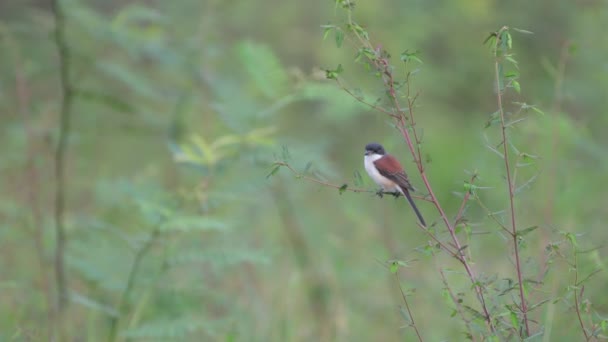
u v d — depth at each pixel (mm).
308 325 11672
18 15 19531
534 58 21531
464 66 23125
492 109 22078
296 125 19906
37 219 10445
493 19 23094
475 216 13688
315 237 13336
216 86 12945
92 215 12531
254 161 10406
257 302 11680
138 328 8656
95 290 10766
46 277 9789
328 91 10523
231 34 21453
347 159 19875
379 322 11992
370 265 13000
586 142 13352
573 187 11414
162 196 10125
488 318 6473
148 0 16078
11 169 12836
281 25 23125
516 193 6625
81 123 13328
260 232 13688
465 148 19438
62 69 10523
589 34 19359
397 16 22766
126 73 11500
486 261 12203
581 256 8680
